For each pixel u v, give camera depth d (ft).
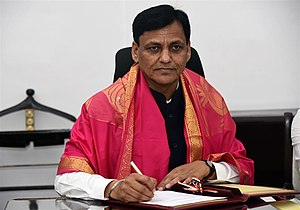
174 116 6.61
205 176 6.03
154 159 6.33
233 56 11.40
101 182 5.61
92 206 5.37
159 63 6.04
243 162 6.46
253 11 11.37
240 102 11.44
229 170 6.23
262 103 11.46
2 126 11.27
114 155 6.32
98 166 6.22
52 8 11.19
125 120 6.36
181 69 6.13
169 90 6.53
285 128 7.98
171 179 5.85
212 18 11.32
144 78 6.52
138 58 6.26
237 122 8.61
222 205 5.01
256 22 11.37
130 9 11.28
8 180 11.35
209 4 11.30
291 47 11.45
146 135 6.36
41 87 11.24
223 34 11.35
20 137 10.41
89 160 6.15
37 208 5.44
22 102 10.94
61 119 11.32
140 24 6.03
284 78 11.46
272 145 8.51
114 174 6.32
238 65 11.41
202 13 11.30
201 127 6.60
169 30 5.97
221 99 7.02
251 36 11.39
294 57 11.45
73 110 11.33
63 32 11.23
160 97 6.54
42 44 11.21
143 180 5.17
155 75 6.12
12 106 11.21
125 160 6.24
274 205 5.12
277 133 8.48
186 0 11.28
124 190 5.22
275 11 11.39
